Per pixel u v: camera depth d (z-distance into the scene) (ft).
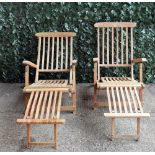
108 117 10.09
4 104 12.42
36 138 9.81
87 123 10.80
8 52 14.38
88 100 12.80
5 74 14.69
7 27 14.03
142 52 14.08
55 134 9.16
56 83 11.72
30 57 14.37
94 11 13.64
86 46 14.03
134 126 10.55
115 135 9.66
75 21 13.80
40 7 13.73
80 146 9.30
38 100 10.52
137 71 14.19
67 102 12.64
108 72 14.26
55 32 12.94
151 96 13.08
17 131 10.29
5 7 13.82
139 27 13.79
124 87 10.95
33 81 14.61
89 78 14.49
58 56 13.85
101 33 13.79
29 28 13.98
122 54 12.80
